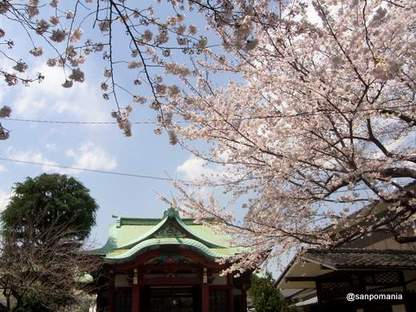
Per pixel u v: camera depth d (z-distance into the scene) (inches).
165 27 182.4
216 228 399.5
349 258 504.1
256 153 335.9
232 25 175.3
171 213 852.6
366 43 273.9
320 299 585.6
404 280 498.0
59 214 855.1
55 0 193.8
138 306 778.8
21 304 683.4
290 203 353.1
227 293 820.0
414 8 285.1
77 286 786.8
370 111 291.6
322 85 291.3
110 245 888.9
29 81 179.8
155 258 789.9
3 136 178.1
